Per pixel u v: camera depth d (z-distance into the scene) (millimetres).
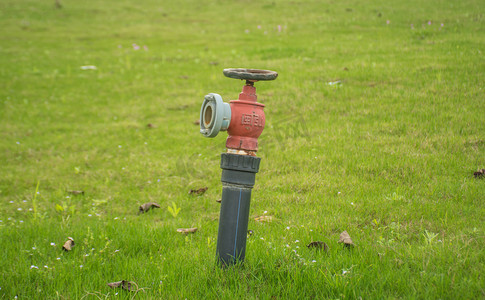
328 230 3799
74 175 6602
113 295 2846
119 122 9312
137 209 5160
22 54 17438
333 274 2883
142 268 3254
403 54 11398
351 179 5043
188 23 23625
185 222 4457
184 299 2762
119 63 15336
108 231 4152
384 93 8109
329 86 9023
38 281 3094
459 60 9625
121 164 6887
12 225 4516
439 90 7746
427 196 4324
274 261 3078
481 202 4047
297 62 12312
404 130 6336
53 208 5297
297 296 2664
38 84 12992
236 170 2891
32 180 6453
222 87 10883
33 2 30656
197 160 6598
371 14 20047
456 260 2896
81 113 10234
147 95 11242
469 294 2475
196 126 8562
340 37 16031
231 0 29344
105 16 26750
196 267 3162
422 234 3436
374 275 2809
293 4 26078
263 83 10219
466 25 14578
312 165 5676
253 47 15883
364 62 10898
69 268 3285
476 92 7297
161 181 6035
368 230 3695
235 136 2941
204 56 15242
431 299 2480
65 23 24828
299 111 7969
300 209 4418
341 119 7250
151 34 21141
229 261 2980
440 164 5059
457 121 6230
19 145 8258
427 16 17484
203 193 5449
